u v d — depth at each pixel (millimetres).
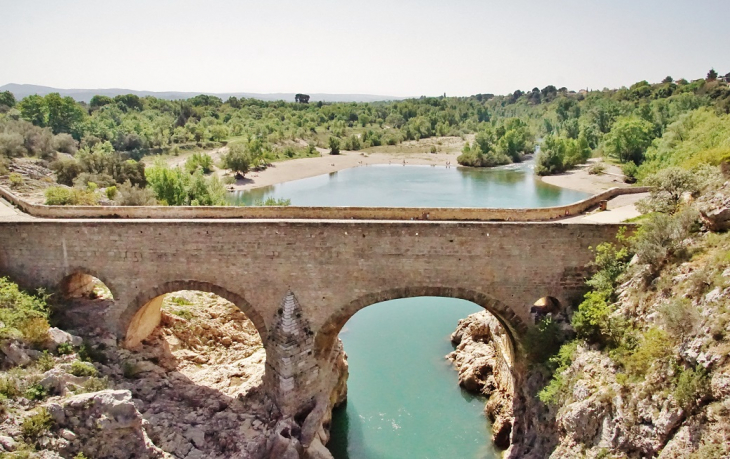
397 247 30312
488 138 156750
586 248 30500
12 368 26203
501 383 37750
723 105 112000
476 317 46875
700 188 30906
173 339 37812
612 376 25328
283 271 31047
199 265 31312
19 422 23359
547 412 29281
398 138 199875
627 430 22812
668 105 132000
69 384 26375
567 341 30344
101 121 145375
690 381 20719
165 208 36500
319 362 32656
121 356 31781
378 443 35094
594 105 175875
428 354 46688
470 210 35625
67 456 23438
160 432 27875
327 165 150250
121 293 32125
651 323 25344
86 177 66938
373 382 42281
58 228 31453
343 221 30297
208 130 172750
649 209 32188
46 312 30828
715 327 21141
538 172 128125
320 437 33375
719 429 19000
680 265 26078
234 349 40188
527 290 30969
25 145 82750
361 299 31172
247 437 29297
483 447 34750
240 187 117938
